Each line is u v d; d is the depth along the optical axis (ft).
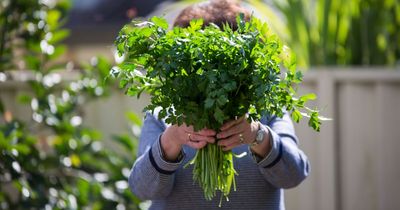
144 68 10.57
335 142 22.82
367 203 22.80
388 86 22.61
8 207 19.77
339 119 22.90
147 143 12.03
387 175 22.65
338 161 22.90
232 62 10.05
